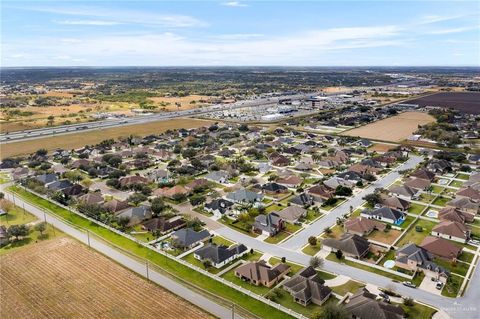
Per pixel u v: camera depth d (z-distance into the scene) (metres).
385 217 123.44
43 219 127.62
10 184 166.12
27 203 142.25
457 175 170.62
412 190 145.00
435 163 178.88
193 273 94.19
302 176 173.12
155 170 180.75
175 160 197.00
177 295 84.81
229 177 171.62
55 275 92.88
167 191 149.50
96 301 82.62
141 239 113.81
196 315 77.75
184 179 164.62
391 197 135.62
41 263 98.56
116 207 133.38
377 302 76.69
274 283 89.81
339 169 181.75
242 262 100.00
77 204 138.75
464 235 109.38
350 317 76.62
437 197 143.88
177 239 110.12
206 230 115.19
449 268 95.88
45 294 85.25
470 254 102.88
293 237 113.88
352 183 157.12
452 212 122.31
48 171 178.75
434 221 123.31
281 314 78.12
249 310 79.44
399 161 193.75
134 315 77.88
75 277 91.94
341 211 132.50
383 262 99.00
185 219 127.00
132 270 95.31
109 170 183.25
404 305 80.81
